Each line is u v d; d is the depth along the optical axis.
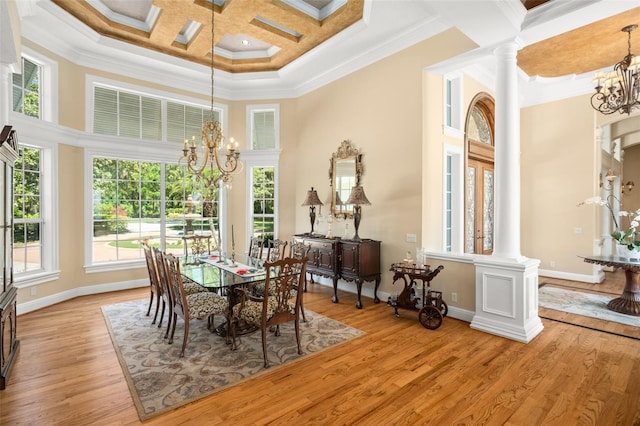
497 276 3.47
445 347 3.13
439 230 4.50
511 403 2.23
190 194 6.09
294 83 6.18
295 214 6.41
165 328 3.62
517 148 3.57
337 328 3.62
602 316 4.01
